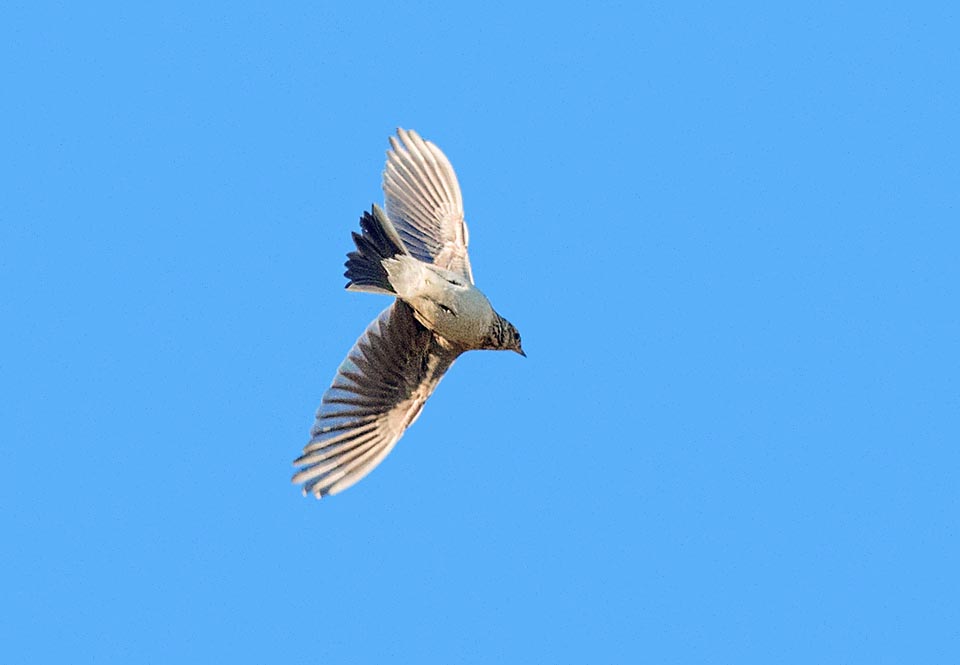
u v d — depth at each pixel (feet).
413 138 59.06
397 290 53.16
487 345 55.57
